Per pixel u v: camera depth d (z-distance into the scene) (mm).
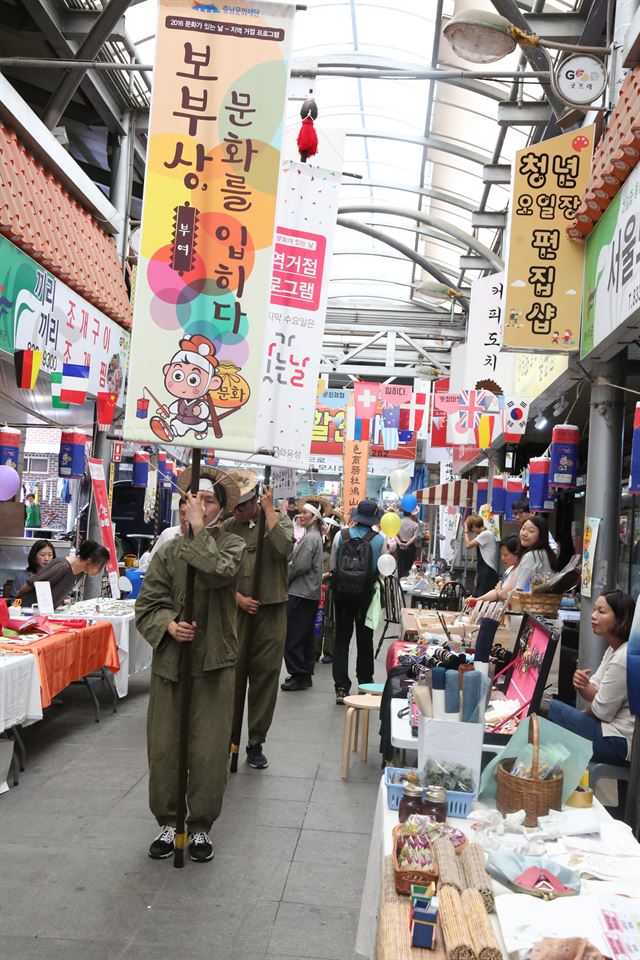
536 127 10547
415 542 15734
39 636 5285
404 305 24641
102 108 10773
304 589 7836
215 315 3508
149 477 12062
